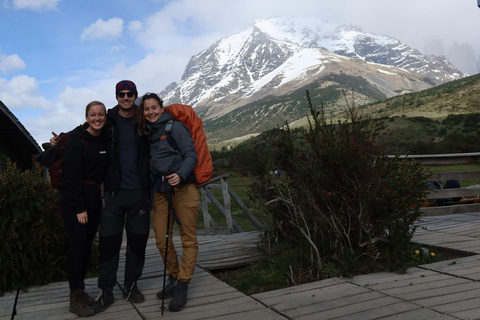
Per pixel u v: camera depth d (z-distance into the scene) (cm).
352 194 412
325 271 398
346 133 418
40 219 418
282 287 388
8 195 407
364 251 425
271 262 450
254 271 446
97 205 341
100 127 330
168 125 341
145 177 345
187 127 354
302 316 299
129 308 342
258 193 483
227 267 474
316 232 442
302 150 452
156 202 358
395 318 283
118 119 346
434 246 489
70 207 330
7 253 402
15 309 352
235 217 1373
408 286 352
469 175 771
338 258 409
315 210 429
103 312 336
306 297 341
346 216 421
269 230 504
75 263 331
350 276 388
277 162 477
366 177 404
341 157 404
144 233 354
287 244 492
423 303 307
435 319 275
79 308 327
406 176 421
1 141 1514
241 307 329
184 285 335
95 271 485
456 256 461
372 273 401
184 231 344
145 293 382
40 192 427
